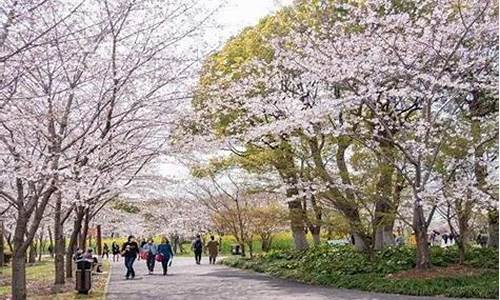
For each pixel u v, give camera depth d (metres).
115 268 25.41
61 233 15.26
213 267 23.44
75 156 9.67
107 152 11.31
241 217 23.70
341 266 15.09
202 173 21.11
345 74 12.57
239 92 14.81
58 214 15.14
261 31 17.36
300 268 16.88
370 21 12.62
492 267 13.15
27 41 7.88
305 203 17.42
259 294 12.56
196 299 12.06
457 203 13.47
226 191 24.97
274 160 16.33
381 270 13.98
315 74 13.34
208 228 36.09
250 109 15.20
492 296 10.38
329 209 15.72
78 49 8.95
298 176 15.49
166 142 13.20
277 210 20.75
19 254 9.12
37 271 24.48
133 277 18.69
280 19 16.75
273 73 15.30
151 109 11.62
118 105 10.87
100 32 9.33
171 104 11.69
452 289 11.00
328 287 13.53
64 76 9.50
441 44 12.47
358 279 13.24
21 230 9.16
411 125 13.41
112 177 12.26
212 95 13.48
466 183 12.51
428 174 12.66
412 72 12.28
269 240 27.03
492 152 13.30
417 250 13.44
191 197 30.83
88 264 13.56
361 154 14.30
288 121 13.28
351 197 14.49
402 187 13.61
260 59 16.31
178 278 18.03
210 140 14.73
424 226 13.20
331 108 12.74
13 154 8.95
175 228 37.31
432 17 12.52
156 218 38.28
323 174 14.58
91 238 45.53
